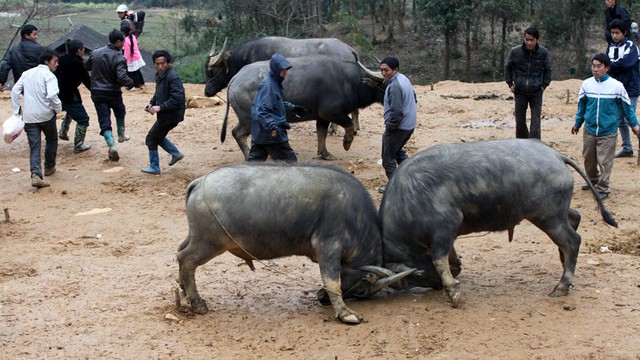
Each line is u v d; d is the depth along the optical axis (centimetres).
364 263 780
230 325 764
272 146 1074
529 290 829
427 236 780
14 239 1053
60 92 1432
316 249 757
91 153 1490
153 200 1222
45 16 4456
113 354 705
